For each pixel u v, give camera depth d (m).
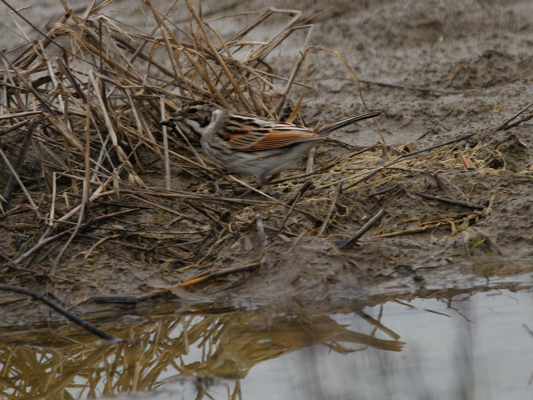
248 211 11.36
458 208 11.30
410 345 8.29
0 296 9.80
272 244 10.41
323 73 18.97
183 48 13.45
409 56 19.39
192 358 8.51
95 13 14.27
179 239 10.84
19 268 10.01
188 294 9.82
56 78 12.99
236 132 12.18
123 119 13.78
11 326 9.40
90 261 10.33
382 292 9.77
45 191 11.94
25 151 11.55
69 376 8.34
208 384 7.80
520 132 13.59
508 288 9.69
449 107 15.88
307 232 10.91
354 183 11.80
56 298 9.76
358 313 9.32
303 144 12.23
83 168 12.34
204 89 14.27
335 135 15.62
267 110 14.16
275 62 19.83
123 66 14.12
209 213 11.24
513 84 16.77
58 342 9.02
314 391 7.08
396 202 11.46
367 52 19.89
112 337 8.91
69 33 13.47
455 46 19.69
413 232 10.84
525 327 8.41
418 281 9.95
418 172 12.13
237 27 21.22
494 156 12.83
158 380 8.04
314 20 21.67
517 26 20.12
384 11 21.42
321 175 12.98
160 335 9.09
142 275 10.18
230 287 9.96
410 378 7.27
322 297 9.70
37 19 20.89
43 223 10.81
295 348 8.56
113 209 11.33
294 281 9.89
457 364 7.57
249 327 9.18
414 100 16.95
